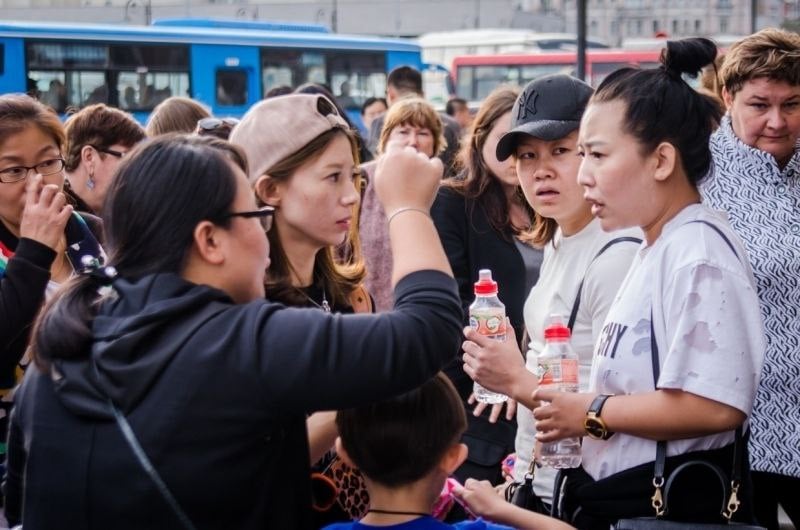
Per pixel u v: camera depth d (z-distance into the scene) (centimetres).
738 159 373
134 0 4116
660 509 254
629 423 250
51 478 204
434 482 238
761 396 359
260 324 201
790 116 367
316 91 456
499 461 401
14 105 353
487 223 466
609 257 307
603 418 253
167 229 209
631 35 5409
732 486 253
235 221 212
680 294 249
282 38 2088
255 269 216
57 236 321
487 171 466
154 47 1948
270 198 281
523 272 467
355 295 320
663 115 256
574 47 2666
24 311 312
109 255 215
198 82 1988
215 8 4547
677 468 254
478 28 4625
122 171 215
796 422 357
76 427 203
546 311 337
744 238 363
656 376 254
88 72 1886
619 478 260
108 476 198
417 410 232
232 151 222
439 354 206
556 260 341
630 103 257
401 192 223
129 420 198
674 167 258
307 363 196
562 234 339
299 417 210
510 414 371
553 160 334
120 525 198
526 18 4678
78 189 459
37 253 316
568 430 258
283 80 2092
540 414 262
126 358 200
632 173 257
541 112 336
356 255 331
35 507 207
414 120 609
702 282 247
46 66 1850
